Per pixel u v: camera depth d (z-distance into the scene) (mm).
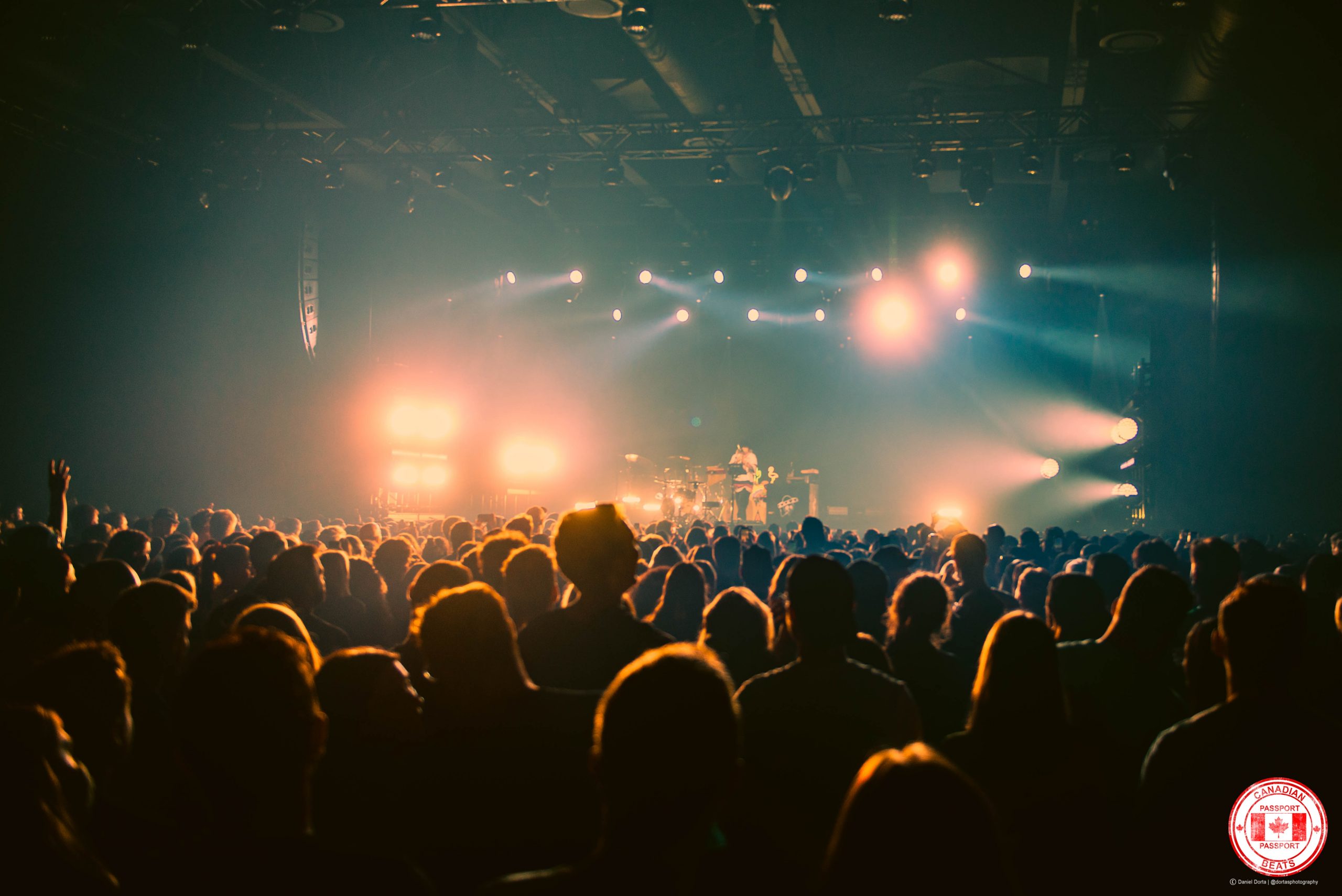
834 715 2775
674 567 4844
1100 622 4379
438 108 17672
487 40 15195
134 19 14367
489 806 2328
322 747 1924
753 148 17000
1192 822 2479
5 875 1738
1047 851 2484
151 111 16625
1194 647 3465
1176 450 18422
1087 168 19906
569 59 16047
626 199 23234
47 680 2434
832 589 2869
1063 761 2547
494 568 5047
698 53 15742
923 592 3850
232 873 1769
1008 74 16500
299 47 15719
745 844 2674
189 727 1809
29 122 15508
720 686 1523
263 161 17641
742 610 3953
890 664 3623
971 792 1233
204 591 6043
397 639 5465
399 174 18188
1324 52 12266
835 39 15242
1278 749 2473
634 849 1461
